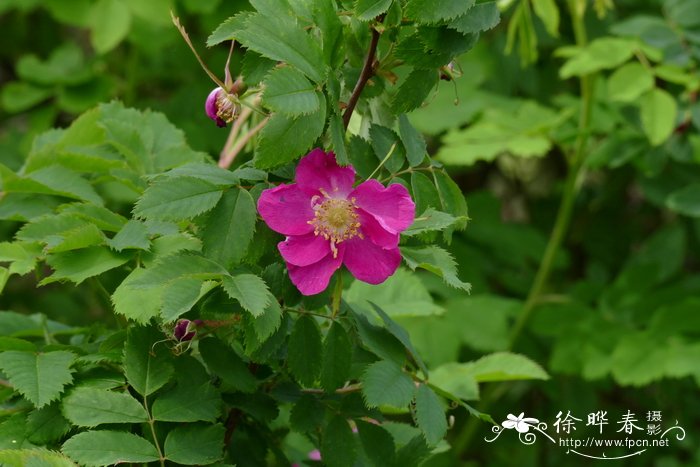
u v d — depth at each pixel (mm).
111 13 1195
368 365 788
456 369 892
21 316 861
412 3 762
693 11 1197
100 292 845
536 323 1270
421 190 802
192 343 812
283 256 773
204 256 772
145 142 893
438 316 1146
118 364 808
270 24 765
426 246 786
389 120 809
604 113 1284
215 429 792
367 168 796
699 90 1201
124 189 1009
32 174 861
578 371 1226
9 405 815
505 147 1205
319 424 812
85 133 892
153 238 808
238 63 1247
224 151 908
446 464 1285
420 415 786
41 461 763
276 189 774
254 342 771
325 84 769
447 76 808
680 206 1194
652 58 1177
